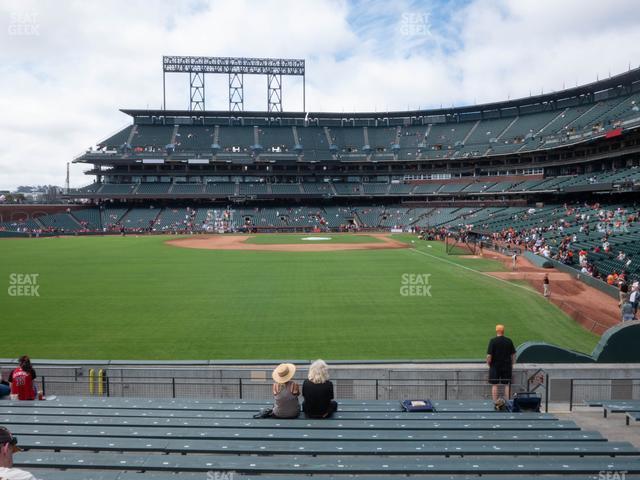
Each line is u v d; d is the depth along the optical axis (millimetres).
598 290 33125
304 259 52906
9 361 17094
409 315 27094
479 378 15070
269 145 113625
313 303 30234
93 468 8070
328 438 9406
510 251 54562
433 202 108188
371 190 112000
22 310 28844
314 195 109000
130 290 34781
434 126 117250
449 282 37344
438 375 15172
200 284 37031
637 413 11195
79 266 47312
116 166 109000
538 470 7863
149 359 20203
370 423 10430
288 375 10906
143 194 103938
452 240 72875
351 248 65438
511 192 84938
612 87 85000
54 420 10836
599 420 12227
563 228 57000
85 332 24203
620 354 15781
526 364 15094
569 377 14531
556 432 9930
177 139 112250
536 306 29109
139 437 9562
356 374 15391
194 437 9523
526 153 88938
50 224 95250
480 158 98688
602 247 41688
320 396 10695
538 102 100500
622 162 70875
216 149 110500
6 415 11227
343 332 23922
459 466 8086
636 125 55750
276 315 27281
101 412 11625
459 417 11141
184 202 111750
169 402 12828
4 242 75375
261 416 10938
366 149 113562
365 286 35844
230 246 68875
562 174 87500
